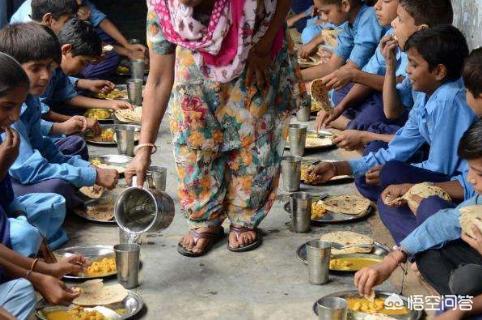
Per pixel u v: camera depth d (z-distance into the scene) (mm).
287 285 3643
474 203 3352
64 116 5383
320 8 5988
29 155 4113
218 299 3506
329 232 4258
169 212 3717
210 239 4039
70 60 5492
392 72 4930
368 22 5754
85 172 4207
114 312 3270
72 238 4121
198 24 3492
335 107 5730
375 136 4812
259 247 4074
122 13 11656
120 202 3678
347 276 3725
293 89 3941
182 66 3727
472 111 3885
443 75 3994
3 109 3164
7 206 3576
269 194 4055
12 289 2994
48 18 5414
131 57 7844
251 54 3711
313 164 5227
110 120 6168
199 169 3889
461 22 5562
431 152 4066
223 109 3811
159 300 3488
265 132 3887
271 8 3619
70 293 3092
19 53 3904
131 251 3541
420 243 3209
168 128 6266
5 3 7660
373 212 4516
